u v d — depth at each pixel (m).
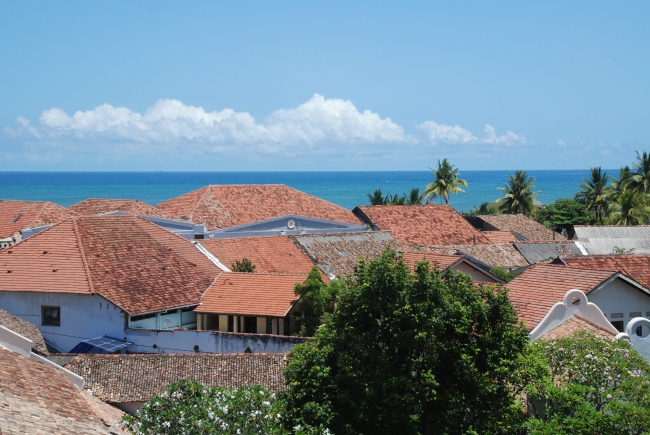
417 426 19.48
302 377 20.48
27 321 35.66
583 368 19.55
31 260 37.53
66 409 13.87
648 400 17.80
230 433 15.83
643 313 30.06
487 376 19.34
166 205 60.59
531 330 25.42
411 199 94.94
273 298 36.25
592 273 29.62
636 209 79.31
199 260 42.03
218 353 31.66
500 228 78.06
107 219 41.94
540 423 17.81
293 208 62.56
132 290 36.12
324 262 48.38
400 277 19.59
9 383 14.12
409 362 19.17
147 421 16.31
